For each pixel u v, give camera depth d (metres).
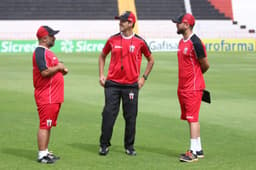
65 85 65.50
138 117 42.94
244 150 31.20
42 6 172.25
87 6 175.38
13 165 26.77
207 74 83.00
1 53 134.88
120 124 39.62
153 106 49.03
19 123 39.44
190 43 28.52
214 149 31.44
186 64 28.81
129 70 29.38
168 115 44.09
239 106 49.44
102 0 177.62
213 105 49.97
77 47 146.88
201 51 28.39
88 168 26.28
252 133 36.72
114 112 29.59
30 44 143.75
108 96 29.56
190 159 27.89
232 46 158.75
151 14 177.62
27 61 107.31
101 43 149.88
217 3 184.00
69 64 100.31
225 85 67.62
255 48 160.50
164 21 175.62
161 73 83.69
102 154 29.42
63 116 42.78
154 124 39.84
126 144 29.84
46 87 26.94
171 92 59.75
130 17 28.95
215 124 40.12
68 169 26.06
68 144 32.28
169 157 29.14
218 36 172.75
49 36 26.98
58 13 171.75
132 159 28.50
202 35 172.25
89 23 170.38
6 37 154.00
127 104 29.58
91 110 46.34
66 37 159.38
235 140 34.28
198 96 28.95
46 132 27.34
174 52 145.50
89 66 95.94
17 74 79.38
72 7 174.12
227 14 183.62
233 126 39.31
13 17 167.25
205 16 180.38
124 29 29.03
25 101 51.47
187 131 37.19
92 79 73.06
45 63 26.50
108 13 175.00
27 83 67.50
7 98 53.56
